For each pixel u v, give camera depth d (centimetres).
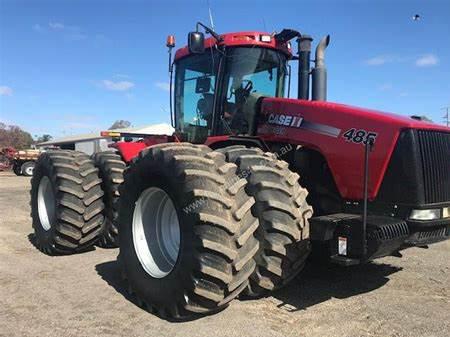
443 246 677
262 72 566
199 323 379
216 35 550
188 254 363
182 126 629
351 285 483
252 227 373
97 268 541
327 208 455
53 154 618
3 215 969
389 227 375
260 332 362
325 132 449
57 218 580
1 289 465
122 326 375
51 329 370
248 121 524
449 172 430
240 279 369
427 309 420
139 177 426
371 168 416
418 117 465
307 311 408
